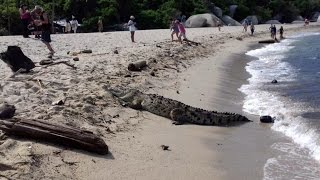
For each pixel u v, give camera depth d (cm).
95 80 1555
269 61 2927
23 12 2930
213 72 2242
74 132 923
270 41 4569
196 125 1288
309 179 909
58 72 1616
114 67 1844
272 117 1382
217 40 4116
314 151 1066
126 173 873
